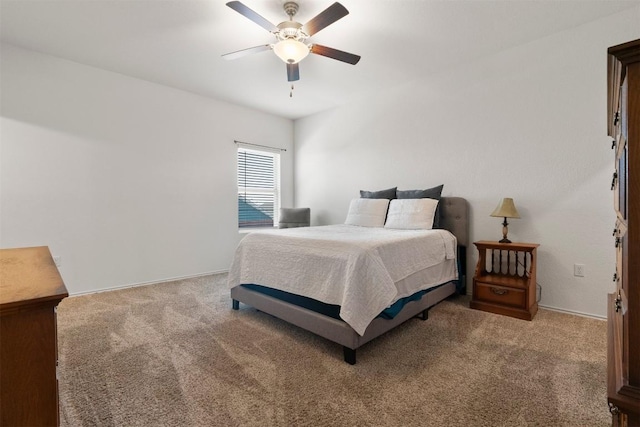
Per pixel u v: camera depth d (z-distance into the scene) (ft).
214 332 7.54
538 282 9.25
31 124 9.65
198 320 8.31
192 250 13.37
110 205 11.17
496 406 4.75
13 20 8.05
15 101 9.39
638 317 2.16
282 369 5.84
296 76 9.08
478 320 8.27
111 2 7.35
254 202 16.03
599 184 8.23
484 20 8.12
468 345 6.79
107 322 8.13
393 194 12.12
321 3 7.42
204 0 7.29
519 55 9.48
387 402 4.86
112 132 11.18
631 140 2.18
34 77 9.68
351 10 7.64
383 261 6.77
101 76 10.93
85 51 9.71
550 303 9.04
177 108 12.83
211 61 10.41
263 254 8.32
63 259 10.24
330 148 15.43
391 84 12.48
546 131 9.05
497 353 6.41
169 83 12.27
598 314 8.27
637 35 7.64
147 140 12.03
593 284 8.35
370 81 12.17
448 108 11.13
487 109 10.19
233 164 14.71
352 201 12.78
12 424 2.12
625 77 2.29
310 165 16.48
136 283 11.81
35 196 9.75
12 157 9.36
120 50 9.66
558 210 8.87
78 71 10.46
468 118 10.64
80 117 10.51
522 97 9.46
